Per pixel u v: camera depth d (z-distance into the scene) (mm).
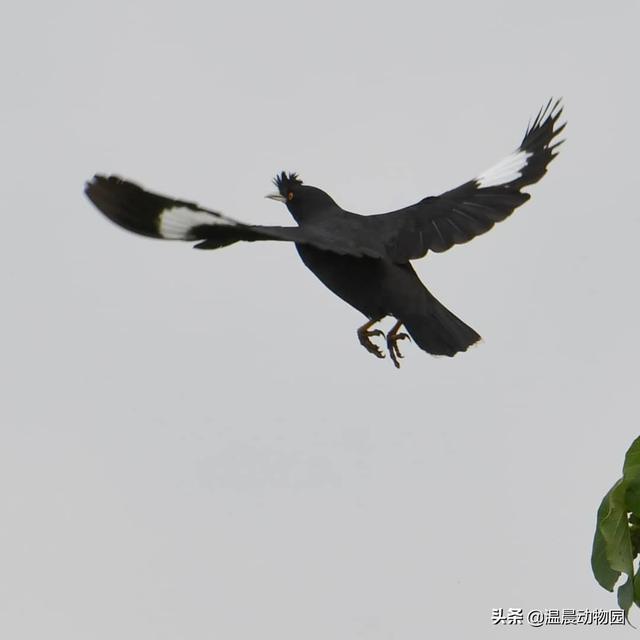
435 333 12391
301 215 13531
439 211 12992
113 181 10102
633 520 10047
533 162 13180
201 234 10555
